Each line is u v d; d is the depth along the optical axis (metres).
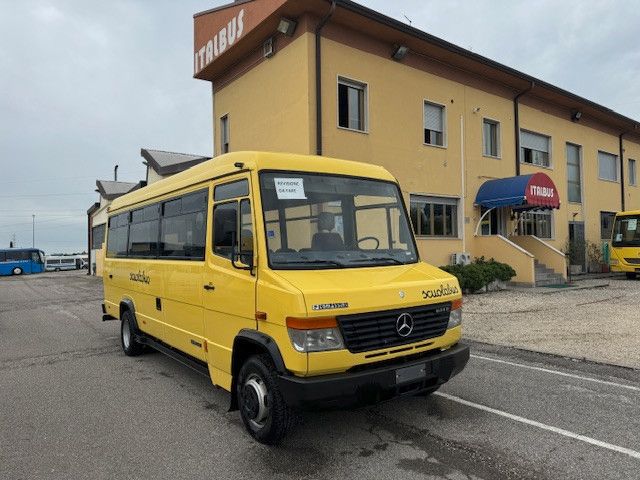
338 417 4.95
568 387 5.90
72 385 6.30
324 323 3.80
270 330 4.07
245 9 14.12
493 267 15.66
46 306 16.09
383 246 5.14
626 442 4.27
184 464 3.98
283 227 4.44
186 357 5.88
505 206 17.89
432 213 16.42
